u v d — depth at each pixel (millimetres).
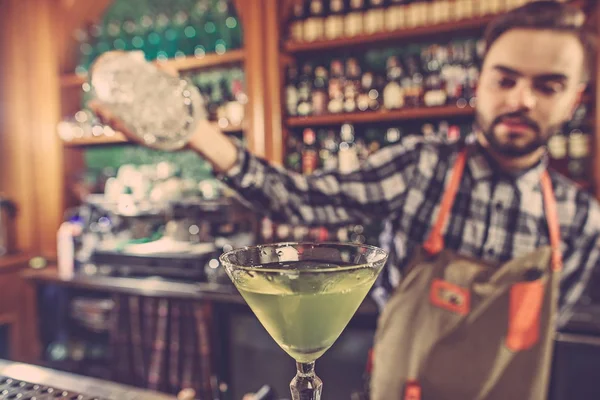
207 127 1153
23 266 3562
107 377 3328
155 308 2932
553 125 1389
